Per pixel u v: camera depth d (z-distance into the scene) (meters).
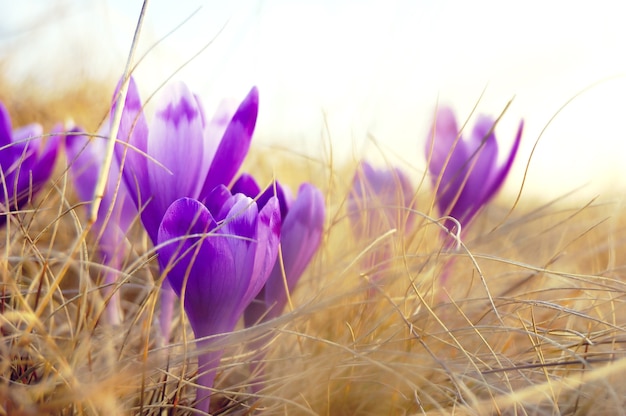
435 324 0.46
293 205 0.39
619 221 0.68
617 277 0.52
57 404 0.34
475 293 0.53
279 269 0.40
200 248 0.35
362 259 0.48
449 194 0.45
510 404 0.41
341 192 0.57
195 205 0.35
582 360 0.39
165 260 0.36
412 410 0.41
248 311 0.40
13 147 0.41
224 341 0.36
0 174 0.40
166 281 0.41
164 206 0.38
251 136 0.38
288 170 0.77
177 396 0.38
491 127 0.44
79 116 0.90
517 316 0.45
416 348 0.44
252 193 0.40
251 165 0.75
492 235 0.49
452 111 0.46
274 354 0.44
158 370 0.39
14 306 0.42
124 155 0.37
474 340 0.46
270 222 0.36
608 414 0.40
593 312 0.50
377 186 0.50
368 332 0.43
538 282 0.53
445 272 0.47
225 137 0.37
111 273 0.43
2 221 0.42
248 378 0.42
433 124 0.46
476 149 0.44
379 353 0.43
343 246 0.53
